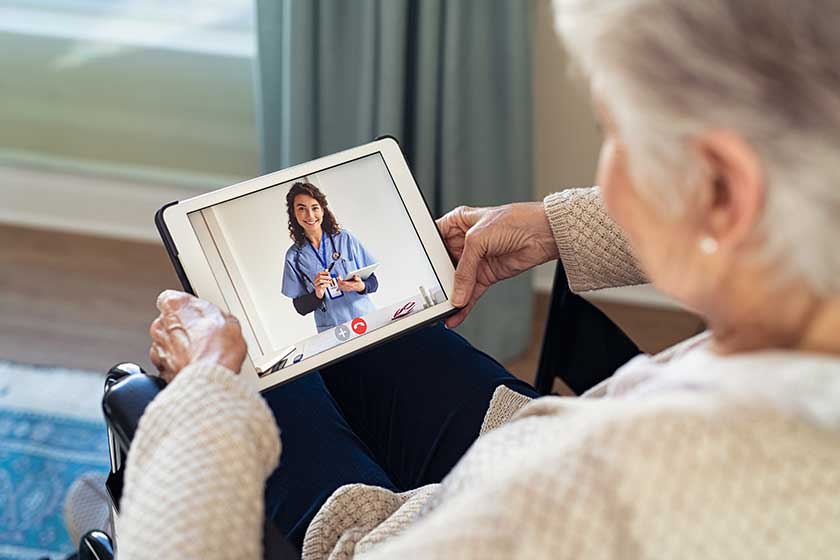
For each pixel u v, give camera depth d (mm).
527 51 1648
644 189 479
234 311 885
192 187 2096
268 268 903
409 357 1082
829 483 444
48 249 2088
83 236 2129
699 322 2008
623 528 454
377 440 1066
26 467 1609
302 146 1731
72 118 2037
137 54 1938
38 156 2086
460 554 449
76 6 1899
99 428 1695
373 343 936
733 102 425
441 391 1050
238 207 904
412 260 965
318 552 815
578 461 464
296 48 1637
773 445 450
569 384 1080
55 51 1953
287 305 906
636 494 454
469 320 1886
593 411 510
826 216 428
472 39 1631
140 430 641
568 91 1842
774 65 418
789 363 466
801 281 467
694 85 431
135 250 2107
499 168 1783
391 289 953
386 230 959
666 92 437
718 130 433
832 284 453
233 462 612
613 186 519
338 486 954
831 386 452
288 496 943
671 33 431
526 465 479
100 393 1766
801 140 420
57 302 1957
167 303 794
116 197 2109
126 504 617
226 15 1875
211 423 620
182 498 586
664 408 467
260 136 1848
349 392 1093
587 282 1023
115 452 872
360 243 946
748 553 446
